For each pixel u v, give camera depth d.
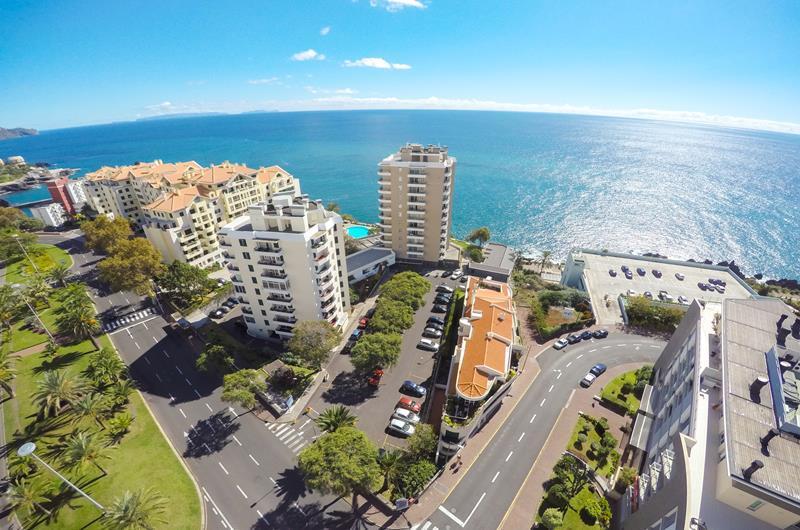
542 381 67.56
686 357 49.81
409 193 100.25
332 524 45.31
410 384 65.75
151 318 87.06
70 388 56.47
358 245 117.81
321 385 67.00
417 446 50.41
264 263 69.12
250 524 45.41
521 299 93.12
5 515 45.62
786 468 29.55
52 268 104.38
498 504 47.38
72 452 47.72
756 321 43.97
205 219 108.25
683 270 105.31
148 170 137.88
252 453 54.47
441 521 45.56
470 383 53.50
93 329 77.44
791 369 36.81
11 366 66.56
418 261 110.94
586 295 90.50
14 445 54.88
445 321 83.88
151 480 50.06
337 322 80.38
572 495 46.66
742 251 149.75
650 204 199.62
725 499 30.77
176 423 59.47
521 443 55.47
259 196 127.12
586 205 197.62
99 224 109.19
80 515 45.44
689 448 34.47
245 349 73.94
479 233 121.06
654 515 35.53
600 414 60.69
